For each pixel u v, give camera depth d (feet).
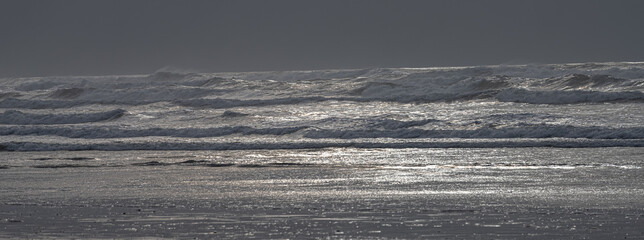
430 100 404.57
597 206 121.19
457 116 309.83
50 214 123.34
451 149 231.50
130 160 224.12
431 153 221.66
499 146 233.96
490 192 141.28
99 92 521.24
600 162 188.14
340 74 563.48
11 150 268.21
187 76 605.31
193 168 199.11
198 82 536.01
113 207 130.21
